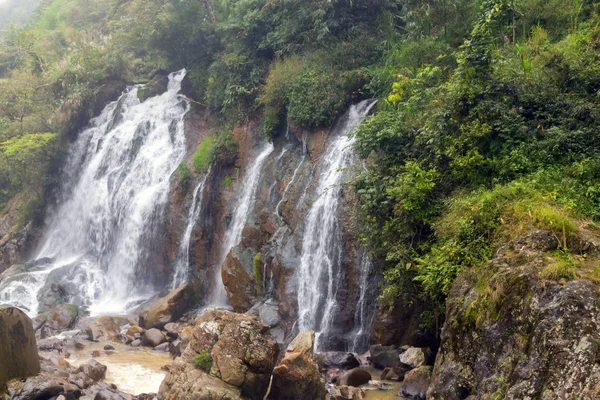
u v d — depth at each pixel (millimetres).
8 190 33000
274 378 9695
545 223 8852
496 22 13719
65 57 33812
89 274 23125
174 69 28312
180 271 20891
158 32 25172
